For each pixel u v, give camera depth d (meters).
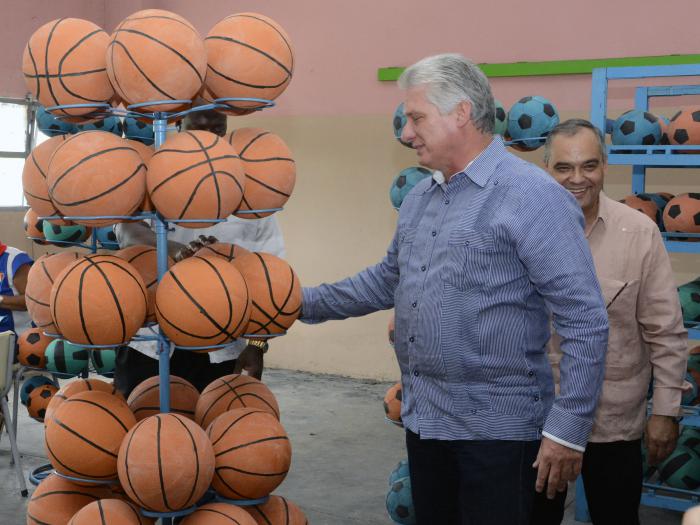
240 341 3.14
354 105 7.00
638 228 2.54
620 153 3.99
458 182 2.04
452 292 2.01
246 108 2.22
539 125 3.56
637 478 2.58
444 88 1.96
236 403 2.38
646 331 2.55
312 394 6.46
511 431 2.00
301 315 2.50
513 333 1.99
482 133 2.01
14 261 4.38
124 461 2.00
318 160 7.14
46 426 2.15
